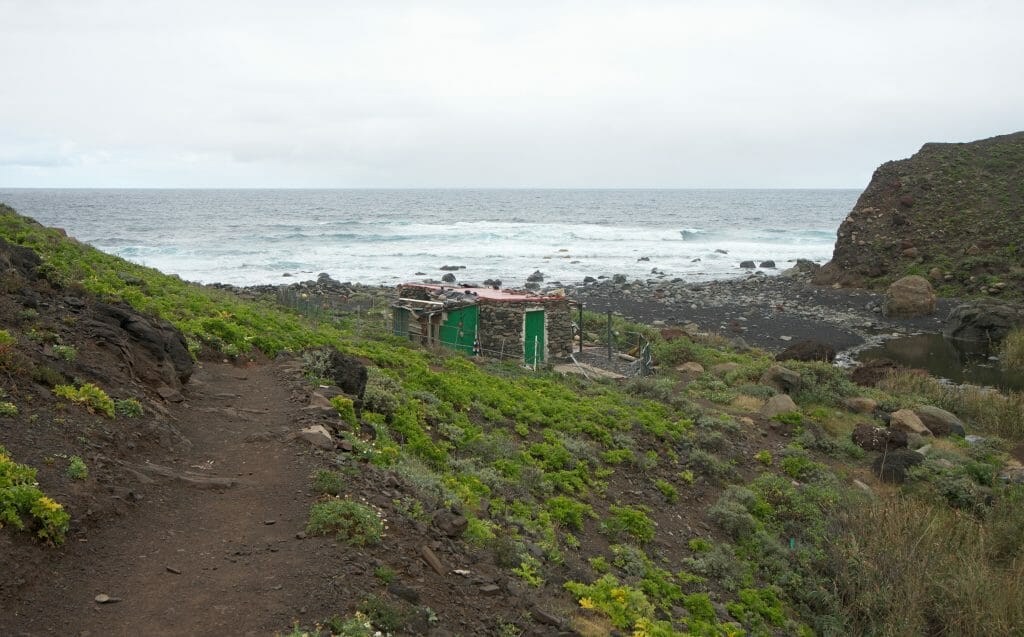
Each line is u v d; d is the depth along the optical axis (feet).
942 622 45.65
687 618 41.14
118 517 30.63
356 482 37.45
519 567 37.19
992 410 92.99
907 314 175.94
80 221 419.95
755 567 52.24
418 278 230.68
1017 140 259.80
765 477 66.74
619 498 57.21
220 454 39.42
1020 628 42.93
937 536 53.01
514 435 62.85
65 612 24.62
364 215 538.47
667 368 108.78
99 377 40.68
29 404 34.91
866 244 222.69
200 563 28.73
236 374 55.72
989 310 151.12
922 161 255.50
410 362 74.95
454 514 38.29
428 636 27.20
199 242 312.50
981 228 212.23
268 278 222.07
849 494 62.80
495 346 102.27
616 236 383.04
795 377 96.78
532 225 444.96
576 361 107.86
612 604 37.47
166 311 67.26
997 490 65.72
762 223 497.05
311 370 55.36
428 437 52.95
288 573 28.30
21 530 26.94
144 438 37.68
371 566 30.07
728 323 167.12
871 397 97.09
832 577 51.88
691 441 72.18
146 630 24.32
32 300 46.14
